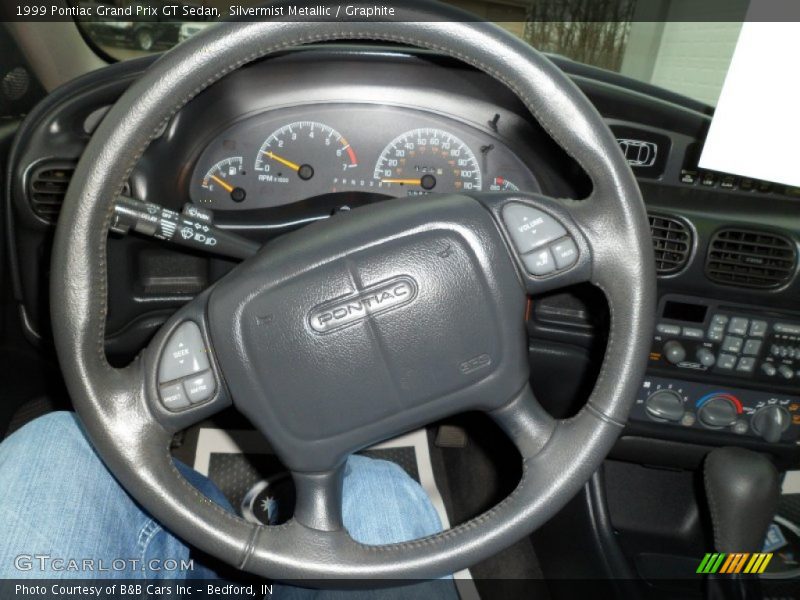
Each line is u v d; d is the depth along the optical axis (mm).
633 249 648
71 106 949
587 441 676
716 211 960
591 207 658
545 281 675
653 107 954
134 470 639
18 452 745
